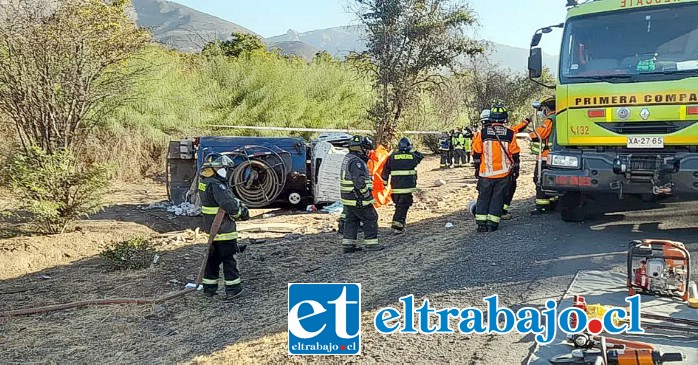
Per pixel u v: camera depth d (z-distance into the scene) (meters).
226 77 24.05
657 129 7.57
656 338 4.88
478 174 9.21
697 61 7.45
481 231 9.19
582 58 8.08
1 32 11.31
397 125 26.14
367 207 9.18
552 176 8.20
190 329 6.60
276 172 13.13
